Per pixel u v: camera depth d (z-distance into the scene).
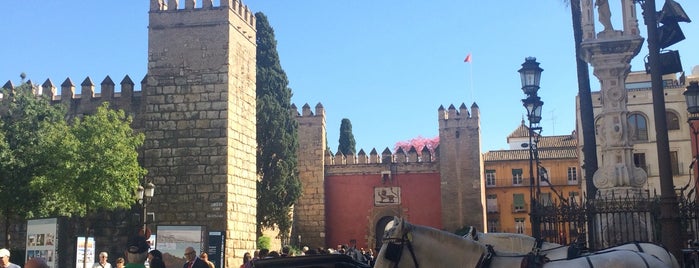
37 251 24.64
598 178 16.00
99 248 41.31
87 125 36.47
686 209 13.74
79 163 35.03
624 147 15.95
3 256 12.23
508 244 9.70
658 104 12.34
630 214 14.62
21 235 43.44
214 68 39.31
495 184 79.44
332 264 9.82
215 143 38.62
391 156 65.00
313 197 64.06
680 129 56.72
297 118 65.50
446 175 62.53
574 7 22.98
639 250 8.78
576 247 8.60
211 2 39.84
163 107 39.50
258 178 53.16
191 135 38.94
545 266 7.89
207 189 38.28
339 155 65.94
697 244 13.88
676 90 57.47
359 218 64.38
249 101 41.97
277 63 55.66
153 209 38.69
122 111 38.62
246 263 18.70
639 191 15.55
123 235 41.22
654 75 12.52
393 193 64.19
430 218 63.06
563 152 80.19
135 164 36.38
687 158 56.06
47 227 24.50
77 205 35.53
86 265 25.06
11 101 38.47
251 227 41.06
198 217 38.09
